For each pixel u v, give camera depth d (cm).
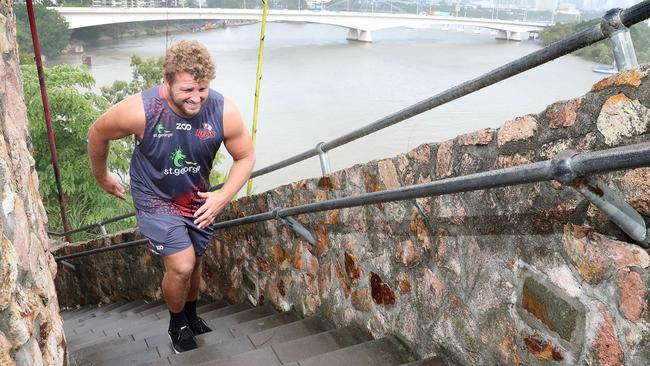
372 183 274
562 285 171
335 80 4066
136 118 255
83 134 1347
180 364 300
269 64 4550
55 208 1377
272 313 407
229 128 269
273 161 2455
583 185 131
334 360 258
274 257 402
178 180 277
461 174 210
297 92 3688
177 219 289
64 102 1323
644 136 140
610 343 155
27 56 1714
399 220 256
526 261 185
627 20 138
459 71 3762
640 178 138
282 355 286
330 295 331
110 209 1384
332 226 318
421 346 252
